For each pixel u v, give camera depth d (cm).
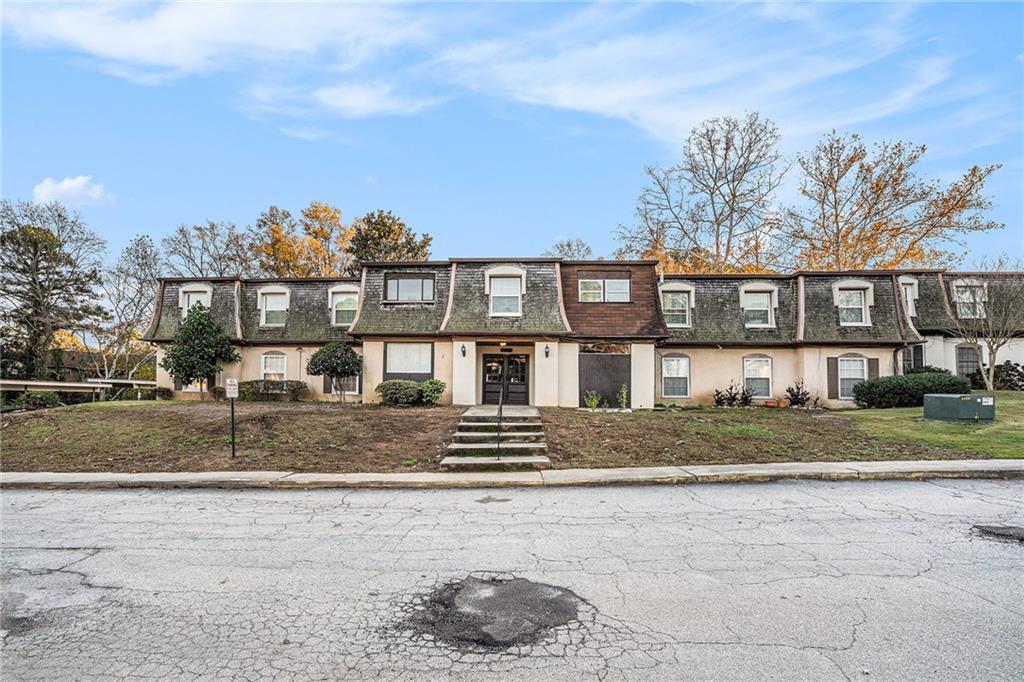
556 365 1967
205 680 364
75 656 398
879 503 838
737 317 2341
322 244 4106
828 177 3039
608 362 2011
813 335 2223
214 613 469
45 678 368
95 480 1049
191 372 2242
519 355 2091
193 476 1077
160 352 2453
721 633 420
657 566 569
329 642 416
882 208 2952
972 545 629
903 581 521
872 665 371
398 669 375
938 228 2880
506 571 561
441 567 575
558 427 1430
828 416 1702
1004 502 838
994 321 2216
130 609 478
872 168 2928
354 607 478
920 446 1264
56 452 1327
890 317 2233
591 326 2022
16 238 3341
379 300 2144
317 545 657
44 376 3416
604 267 2100
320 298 2489
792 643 402
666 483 1020
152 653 401
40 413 1741
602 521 757
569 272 2106
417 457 1221
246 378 2447
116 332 3641
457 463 1143
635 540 663
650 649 396
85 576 559
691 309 2355
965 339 2270
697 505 845
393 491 986
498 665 378
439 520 775
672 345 2312
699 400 2320
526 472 1105
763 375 2319
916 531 688
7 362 3294
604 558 596
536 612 463
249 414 1575
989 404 1502
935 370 2236
